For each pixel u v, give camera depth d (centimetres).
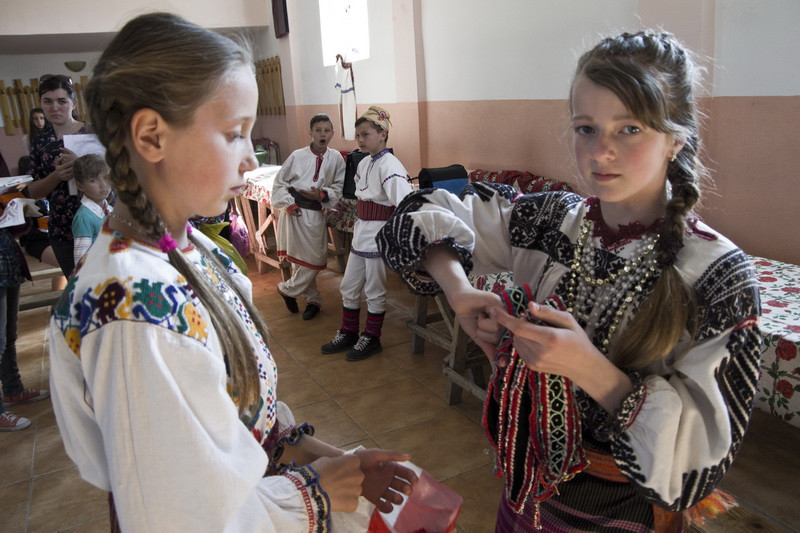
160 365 64
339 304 432
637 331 83
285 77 716
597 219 93
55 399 73
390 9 466
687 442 80
